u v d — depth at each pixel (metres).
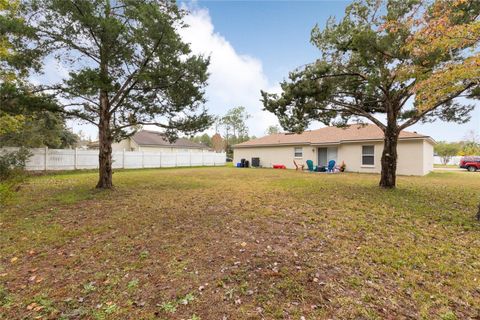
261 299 2.46
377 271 2.99
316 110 9.29
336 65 8.05
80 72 6.50
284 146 21.20
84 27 6.65
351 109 9.34
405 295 2.54
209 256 3.41
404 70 5.94
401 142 15.33
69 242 3.96
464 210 5.70
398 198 7.03
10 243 3.91
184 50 7.73
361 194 7.69
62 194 7.75
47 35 7.02
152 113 8.88
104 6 6.88
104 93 8.16
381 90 8.35
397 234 4.20
